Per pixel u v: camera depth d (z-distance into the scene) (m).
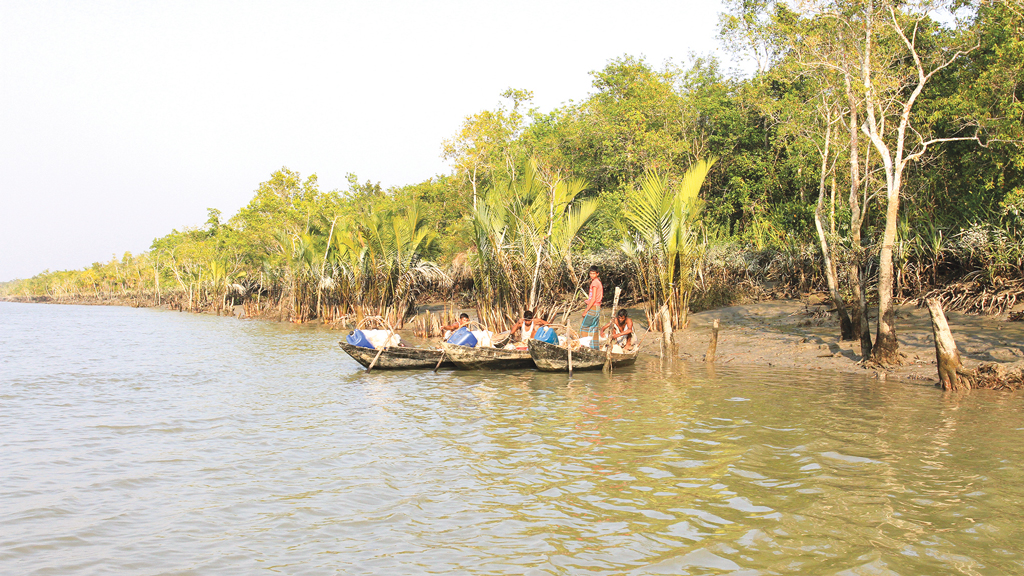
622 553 5.72
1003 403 11.28
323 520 6.65
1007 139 16.25
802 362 15.98
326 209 45.56
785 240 25.67
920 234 20.09
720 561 5.52
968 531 6.04
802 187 25.66
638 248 21.97
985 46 17.53
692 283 21.39
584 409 11.77
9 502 7.29
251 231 48.06
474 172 31.38
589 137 35.53
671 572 5.34
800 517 6.43
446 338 18.81
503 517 6.62
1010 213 17.83
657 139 28.39
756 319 21.38
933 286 19.58
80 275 119.69
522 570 5.43
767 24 16.95
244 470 8.39
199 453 9.26
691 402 12.08
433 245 37.25
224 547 6.04
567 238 22.30
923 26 18.19
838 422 10.17
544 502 7.03
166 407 12.70
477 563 5.59
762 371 15.48
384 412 11.87
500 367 17.06
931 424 9.91
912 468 7.86
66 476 8.25
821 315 20.16
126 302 95.94
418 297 34.94
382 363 17.34
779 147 26.22
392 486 7.66
